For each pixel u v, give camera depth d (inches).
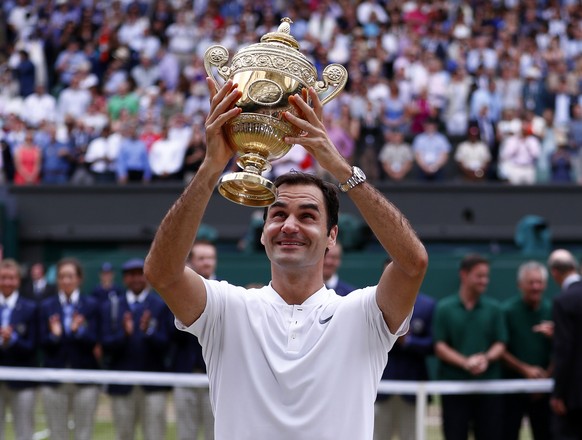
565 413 513.3
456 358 537.0
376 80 1167.6
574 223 1043.9
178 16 1325.0
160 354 555.8
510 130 1095.6
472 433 541.3
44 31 1376.7
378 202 222.2
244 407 229.0
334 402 226.8
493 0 1421.0
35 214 1059.3
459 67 1205.7
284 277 237.0
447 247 1041.5
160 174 1066.7
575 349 511.2
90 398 538.0
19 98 1246.9
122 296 567.8
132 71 1261.1
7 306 575.2
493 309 548.4
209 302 233.8
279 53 223.3
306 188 235.9
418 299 551.5
